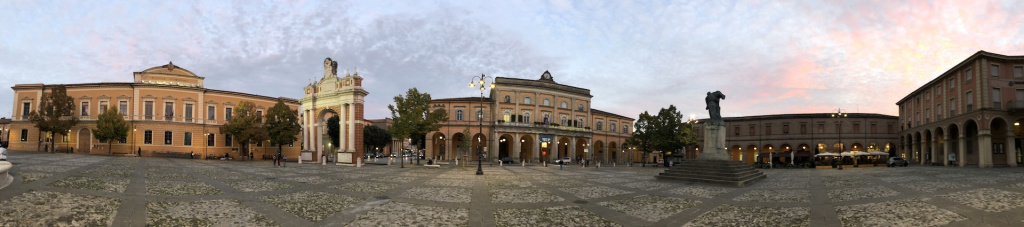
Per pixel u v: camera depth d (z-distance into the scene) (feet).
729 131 255.29
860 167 156.97
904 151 199.82
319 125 164.86
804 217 38.32
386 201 46.73
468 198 50.62
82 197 38.75
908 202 44.75
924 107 173.68
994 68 134.72
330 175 86.28
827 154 159.02
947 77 153.58
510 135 226.38
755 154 252.21
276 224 33.37
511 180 79.82
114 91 181.57
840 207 43.29
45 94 178.50
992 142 142.92
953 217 35.76
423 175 91.76
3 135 222.48
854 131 226.99
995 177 79.15
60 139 179.01
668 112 190.70
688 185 70.79
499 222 36.11
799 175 99.19
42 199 35.53
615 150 280.10
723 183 70.69
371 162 161.27
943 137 155.84
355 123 149.69
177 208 37.65
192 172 81.10
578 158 239.91
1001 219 34.65
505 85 230.27
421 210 41.09
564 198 51.72
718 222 36.76
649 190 62.03
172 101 186.29
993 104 132.98
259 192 52.08
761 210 42.75
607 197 53.11
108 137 165.17
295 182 67.26
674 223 36.35
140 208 36.14
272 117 173.99
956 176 83.87
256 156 203.10
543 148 244.22
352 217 36.88
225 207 39.73
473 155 225.97
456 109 228.22
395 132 140.67
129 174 68.39
